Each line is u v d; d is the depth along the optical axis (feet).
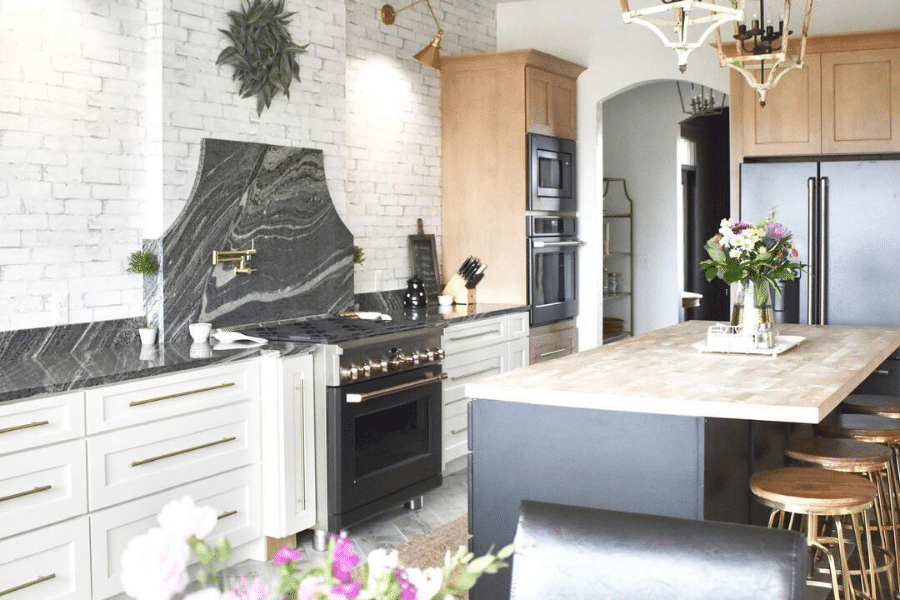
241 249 15.46
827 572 13.15
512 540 10.62
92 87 13.43
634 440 9.93
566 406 10.19
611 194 30.86
